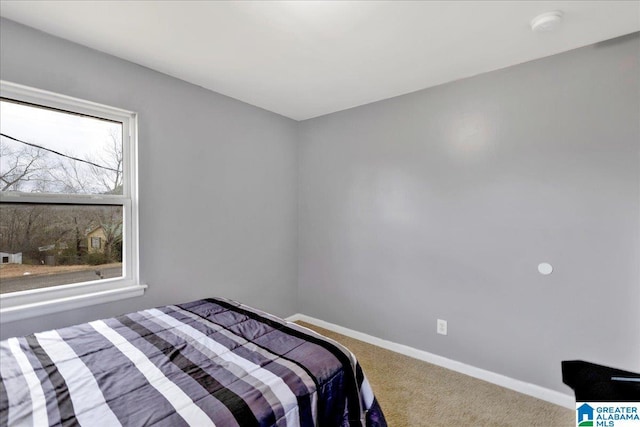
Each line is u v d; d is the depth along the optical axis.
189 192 2.35
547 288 1.97
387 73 2.19
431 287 2.46
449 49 1.87
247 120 2.79
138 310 2.07
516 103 2.06
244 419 0.95
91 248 1.92
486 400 1.97
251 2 1.44
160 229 2.19
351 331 2.95
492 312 2.18
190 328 1.59
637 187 1.69
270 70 2.14
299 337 1.51
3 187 1.63
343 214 2.99
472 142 2.24
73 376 1.14
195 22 1.59
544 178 1.97
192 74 2.21
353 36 1.73
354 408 1.31
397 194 2.63
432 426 1.73
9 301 1.63
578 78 1.84
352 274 2.93
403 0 1.42
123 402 0.99
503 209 2.12
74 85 1.79
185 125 2.32
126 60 1.99
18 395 1.02
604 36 1.71
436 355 2.44
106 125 1.99
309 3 1.44
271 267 3.04
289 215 3.23
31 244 1.72
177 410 0.96
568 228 1.89
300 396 1.11
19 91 1.64
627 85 1.71
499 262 2.14
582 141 1.84
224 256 2.61
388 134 2.67
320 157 3.15
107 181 1.99
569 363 1.89
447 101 2.35
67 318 1.79
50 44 1.70
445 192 2.37
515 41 1.77
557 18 1.52
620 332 1.74
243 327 1.62
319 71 2.16
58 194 1.80
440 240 2.40
